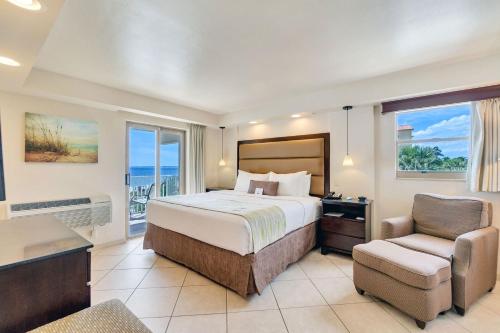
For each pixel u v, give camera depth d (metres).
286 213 2.84
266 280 2.42
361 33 2.02
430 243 2.34
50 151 3.08
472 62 2.52
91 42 2.14
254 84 3.27
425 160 3.14
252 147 4.82
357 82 3.23
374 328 1.85
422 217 2.74
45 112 3.04
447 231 2.51
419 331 1.81
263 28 1.94
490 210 2.39
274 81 3.17
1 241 1.23
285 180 3.94
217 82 3.19
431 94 2.87
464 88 2.64
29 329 1.04
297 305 2.15
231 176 5.25
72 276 1.15
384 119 3.38
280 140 4.46
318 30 1.97
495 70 2.40
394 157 3.30
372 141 3.41
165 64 2.61
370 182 3.43
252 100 4.05
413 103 3.04
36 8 1.25
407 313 1.91
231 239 2.32
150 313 2.03
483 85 2.54
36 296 1.05
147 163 4.34
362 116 3.50
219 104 4.29
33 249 1.12
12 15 1.31
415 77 2.82
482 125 2.58
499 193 2.60
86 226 3.35
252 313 2.04
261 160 4.67
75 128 3.29
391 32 2.01
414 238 2.51
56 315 1.11
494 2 1.64
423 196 2.80
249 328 1.85
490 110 2.55
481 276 2.15
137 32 1.98
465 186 2.82
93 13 1.72
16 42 1.61
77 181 3.33
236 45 2.21
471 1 1.63
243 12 1.73
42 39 1.57
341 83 3.26
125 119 3.86
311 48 2.28
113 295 2.30
